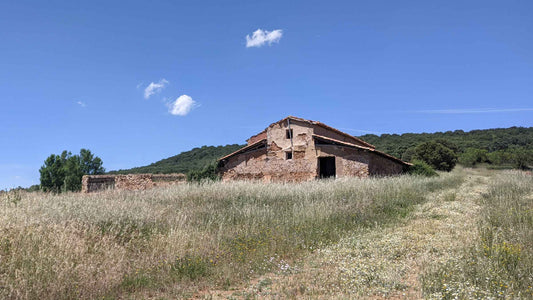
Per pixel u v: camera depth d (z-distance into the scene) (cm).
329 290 594
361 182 1762
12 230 748
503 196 1297
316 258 783
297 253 836
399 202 1398
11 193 1207
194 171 2789
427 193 1684
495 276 575
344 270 675
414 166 2769
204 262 748
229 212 1241
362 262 717
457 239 841
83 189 2342
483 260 636
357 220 1127
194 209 1298
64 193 1602
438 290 553
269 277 689
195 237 891
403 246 812
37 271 586
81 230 872
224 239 918
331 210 1184
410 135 8244
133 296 591
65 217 953
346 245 862
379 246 831
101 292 588
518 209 1020
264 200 1477
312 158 2408
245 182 1991
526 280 560
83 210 1036
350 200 1362
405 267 686
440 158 4288
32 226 785
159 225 1018
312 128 2431
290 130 2516
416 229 985
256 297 575
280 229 1001
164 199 1513
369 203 1317
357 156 2286
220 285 654
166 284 654
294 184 1909
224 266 727
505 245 683
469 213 1147
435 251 775
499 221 924
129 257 775
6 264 616
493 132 7994
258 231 995
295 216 1138
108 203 1211
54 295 555
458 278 579
